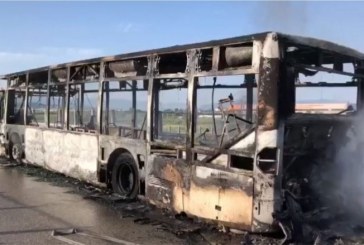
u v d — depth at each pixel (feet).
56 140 37.76
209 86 22.70
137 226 23.25
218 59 21.77
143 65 27.35
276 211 19.79
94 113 32.53
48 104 39.34
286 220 19.97
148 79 26.68
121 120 29.63
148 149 26.61
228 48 21.39
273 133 19.72
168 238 21.21
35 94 42.14
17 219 24.47
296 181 21.71
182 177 23.79
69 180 36.40
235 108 21.83
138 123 27.91
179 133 24.29
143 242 20.59
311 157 22.62
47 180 36.65
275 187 19.81
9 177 38.06
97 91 31.91
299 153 21.76
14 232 21.94
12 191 32.17
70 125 35.88
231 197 20.98
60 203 28.48
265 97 19.81
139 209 26.68
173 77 24.57
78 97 34.60
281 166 20.01
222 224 21.45
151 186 26.35
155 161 25.99
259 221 19.85
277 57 19.74
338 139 23.85
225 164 21.45
